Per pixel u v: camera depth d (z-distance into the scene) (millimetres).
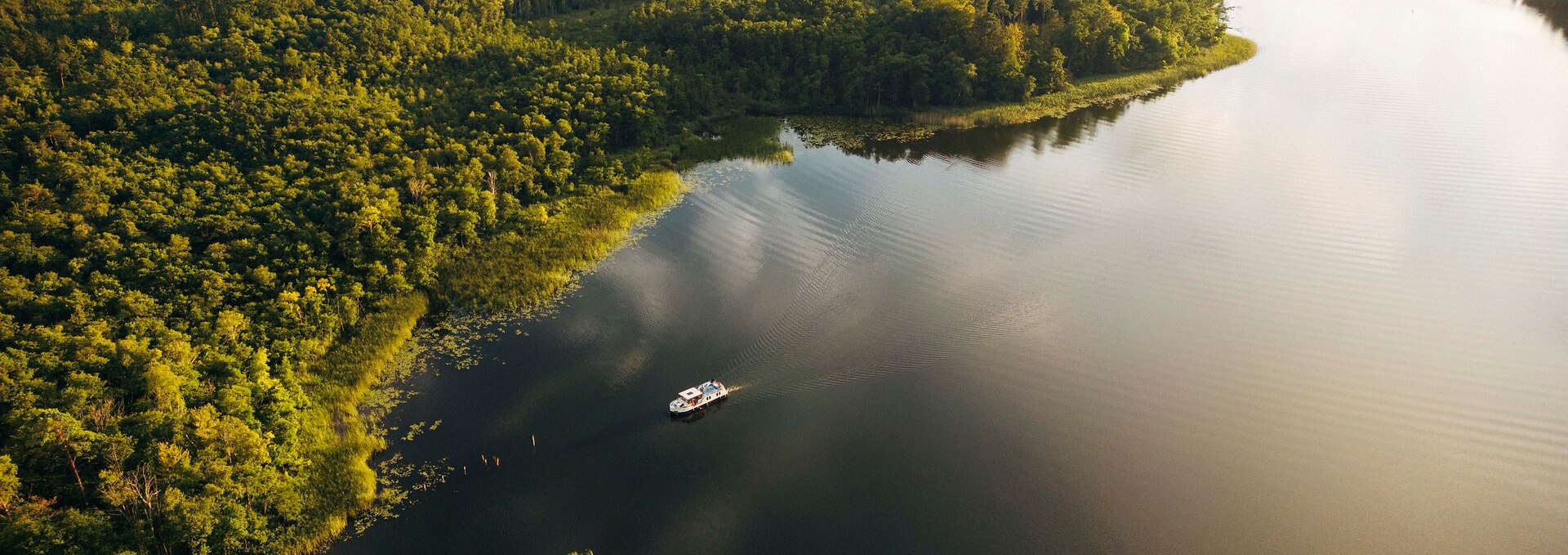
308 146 135625
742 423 95500
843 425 95125
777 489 87000
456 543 81188
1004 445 92125
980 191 151250
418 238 120125
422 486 87250
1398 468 88438
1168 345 107812
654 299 117562
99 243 108750
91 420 81500
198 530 73562
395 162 137125
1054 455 90812
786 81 194500
